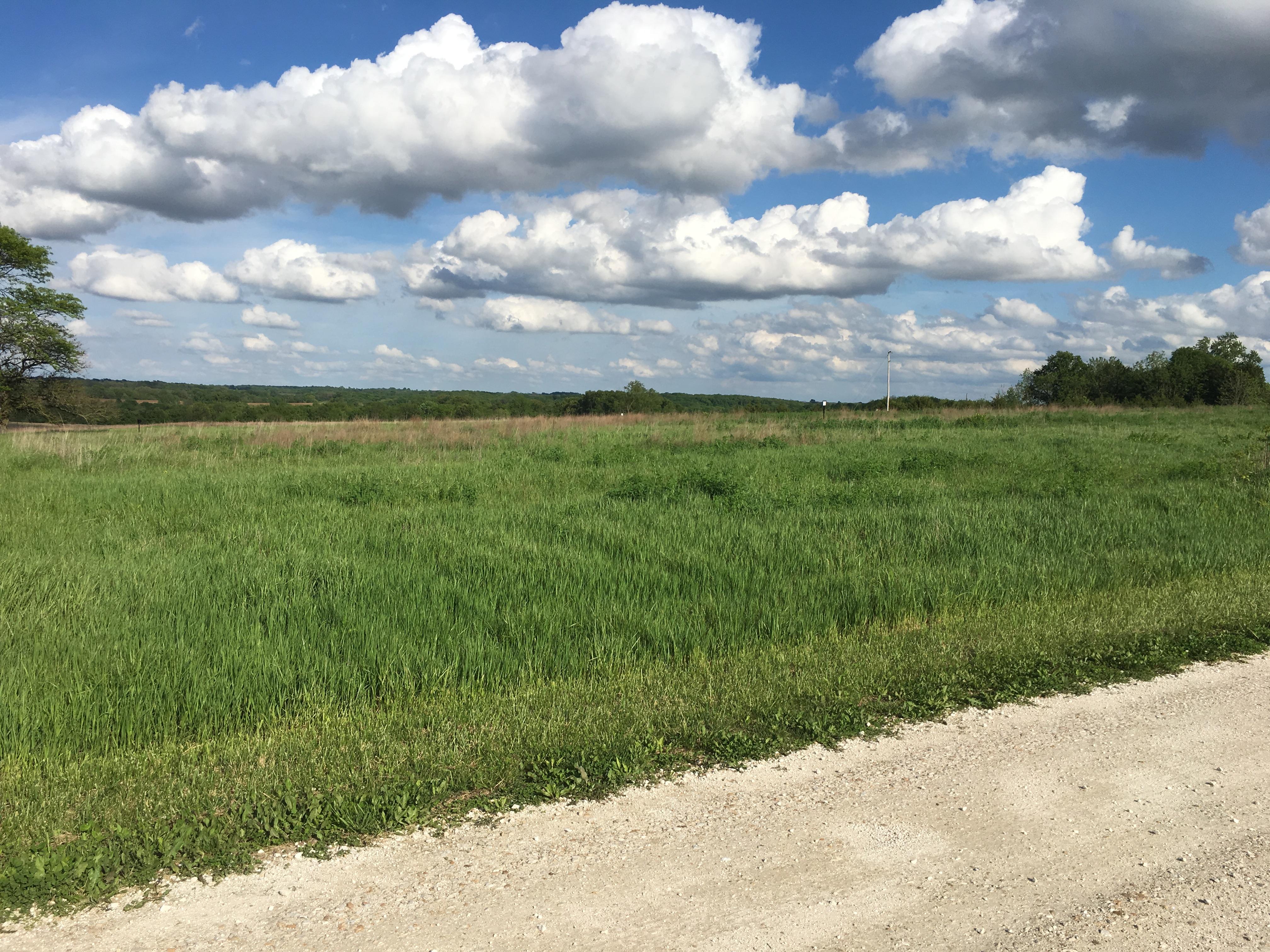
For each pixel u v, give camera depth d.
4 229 43.38
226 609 6.26
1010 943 2.69
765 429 30.39
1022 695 5.03
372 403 76.25
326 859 3.19
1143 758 4.17
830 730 4.43
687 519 10.34
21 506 11.29
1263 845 3.32
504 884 3.04
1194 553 8.76
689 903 2.92
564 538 9.34
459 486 13.38
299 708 4.70
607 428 31.31
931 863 3.20
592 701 4.78
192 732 4.43
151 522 10.41
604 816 3.56
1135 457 19.75
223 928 2.75
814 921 2.82
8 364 45.03
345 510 11.50
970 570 7.94
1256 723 4.61
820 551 8.66
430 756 3.95
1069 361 93.50
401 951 2.63
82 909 2.85
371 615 6.05
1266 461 15.16
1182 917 2.83
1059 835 3.41
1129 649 5.77
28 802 3.48
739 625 6.17
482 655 5.35
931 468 16.55
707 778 3.94
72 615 6.10
